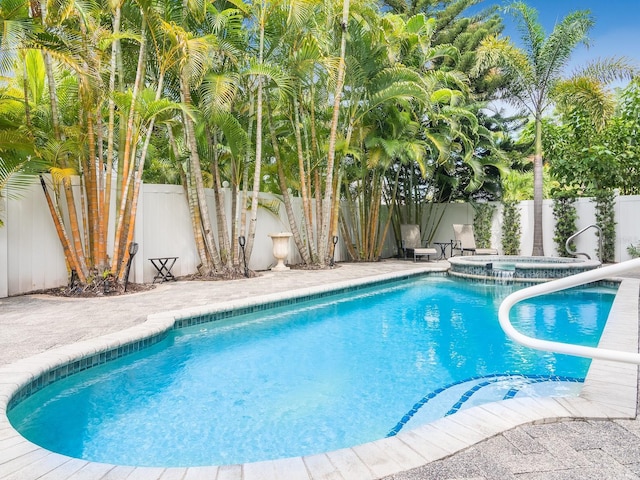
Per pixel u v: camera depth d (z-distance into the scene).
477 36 16.48
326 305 6.56
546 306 6.57
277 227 10.52
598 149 11.76
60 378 3.10
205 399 3.16
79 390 3.27
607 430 2.03
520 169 16.56
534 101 12.02
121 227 6.54
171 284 7.46
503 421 2.11
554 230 12.58
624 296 5.65
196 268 8.75
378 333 5.05
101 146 6.34
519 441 1.93
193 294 6.29
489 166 14.32
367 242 12.46
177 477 1.66
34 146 5.68
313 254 10.22
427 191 14.59
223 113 7.34
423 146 10.74
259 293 6.36
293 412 2.93
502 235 13.59
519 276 8.40
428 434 1.99
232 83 7.47
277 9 8.16
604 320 5.62
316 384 3.45
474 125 12.48
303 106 9.93
